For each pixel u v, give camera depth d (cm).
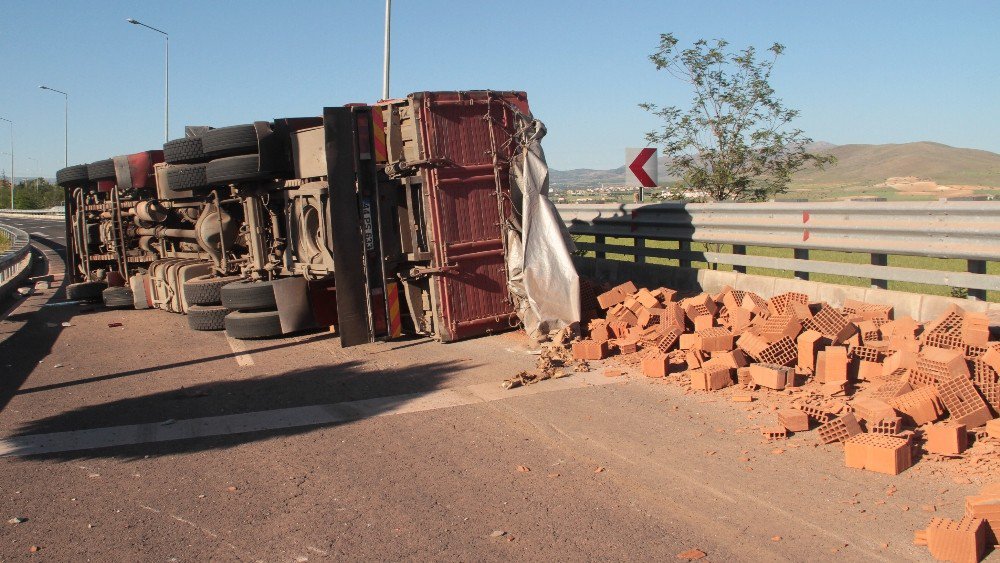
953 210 825
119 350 1213
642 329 965
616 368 888
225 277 1420
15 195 12650
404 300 1155
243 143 1259
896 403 629
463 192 1095
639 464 594
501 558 457
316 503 555
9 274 2339
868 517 484
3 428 791
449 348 1056
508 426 705
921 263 1400
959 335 699
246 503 561
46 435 758
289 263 1259
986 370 629
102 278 1894
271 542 495
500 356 986
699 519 495
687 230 1245
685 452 613
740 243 1138
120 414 822
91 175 1775
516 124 1124
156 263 1634
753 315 884
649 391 788
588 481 567
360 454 654
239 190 1336
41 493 601
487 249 1110
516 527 498
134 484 612
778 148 1630
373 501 553
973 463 548
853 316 858
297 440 701
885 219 912
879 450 550
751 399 731
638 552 455
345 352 1076
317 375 948
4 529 534
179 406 841
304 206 1203
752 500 518
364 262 1090
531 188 1090
